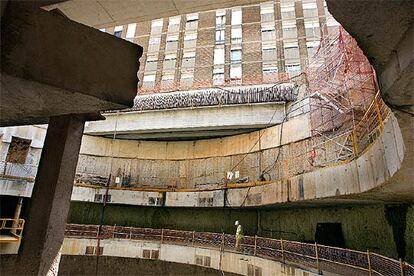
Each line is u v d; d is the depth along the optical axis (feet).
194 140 87.30
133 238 70.69
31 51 9.61
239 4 22.11
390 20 9.95
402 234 43.55
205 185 81.20
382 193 35.37
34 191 23.39
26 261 21.45
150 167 88.33
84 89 10.50
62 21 10.61
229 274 60.85
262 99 73.31
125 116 83.87
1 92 10.46
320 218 61.36
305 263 37.93
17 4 9.65
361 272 31.53
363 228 51.98
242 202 65.82
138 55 12.45
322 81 57.26
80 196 78.28
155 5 21.57
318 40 93.61
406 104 14.03
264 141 72.59
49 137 24.63
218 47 101.81
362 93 47.93
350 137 49.06
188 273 67.92
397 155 24.62
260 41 97.86
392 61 11.71
